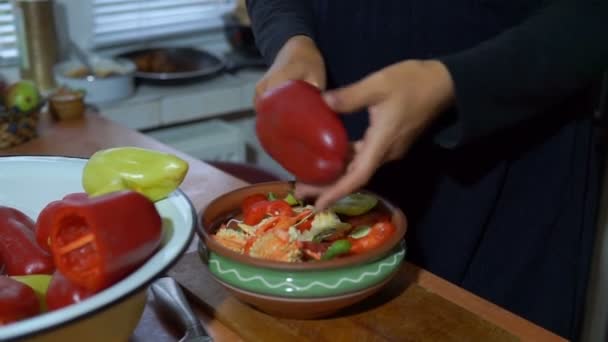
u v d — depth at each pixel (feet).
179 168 1.94
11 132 3.57
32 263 1.88
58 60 5.34
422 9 2.68
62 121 4.06
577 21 2.12
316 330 2.04
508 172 2.75
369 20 2.82
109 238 1.60
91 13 5.86
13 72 5.38
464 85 1.94
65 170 2.14
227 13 6.40
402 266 2.42
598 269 3.84
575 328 2.89
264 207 2.22
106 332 1.65
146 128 5.55
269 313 2.10
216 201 2.26
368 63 2.88
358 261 1.97
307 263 1.95
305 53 2.36
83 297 1.62
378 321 2.09
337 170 1.79
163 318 2.07
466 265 2.85
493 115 2.03
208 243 2.05
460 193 2.77
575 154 2.65
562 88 2.11
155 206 1.84
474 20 2.60
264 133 1.84
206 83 5.86
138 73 5.52
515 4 2.54
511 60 2.01
